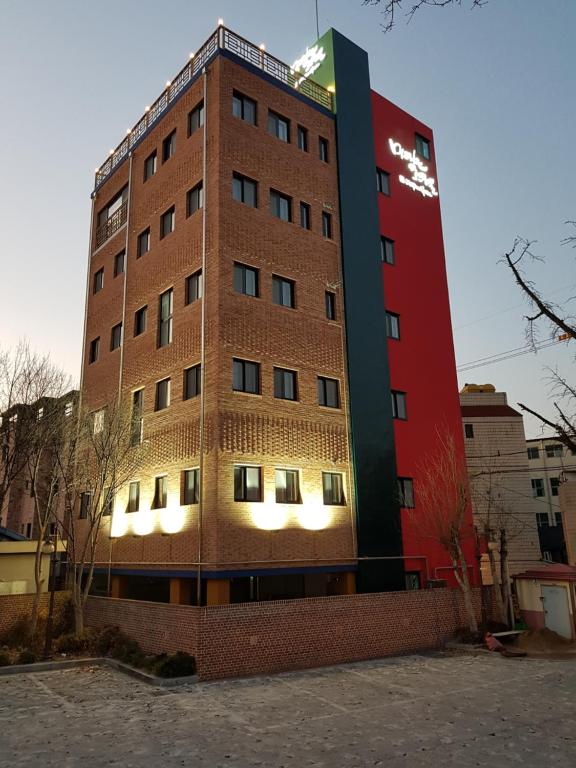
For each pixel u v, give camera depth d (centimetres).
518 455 4409
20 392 2464
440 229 3247
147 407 2539
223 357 2169
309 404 2394
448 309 3125
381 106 3128
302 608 1842
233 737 1091
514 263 854
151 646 1838
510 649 2059
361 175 2888
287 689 1500
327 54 2988
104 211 3353
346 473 2445
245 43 2614
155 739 1080
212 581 1988
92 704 1345
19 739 1083
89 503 2608
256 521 2098
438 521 2469
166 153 2797
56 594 2203
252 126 2508
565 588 2298
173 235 2584
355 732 1121
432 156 3359
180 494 2228
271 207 2514
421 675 1673
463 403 4612
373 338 2698
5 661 1744
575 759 966
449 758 973
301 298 2483
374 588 2358
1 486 2416
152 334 2611
